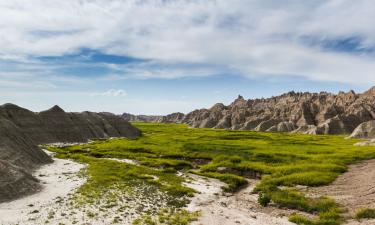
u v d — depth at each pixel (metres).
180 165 75.25
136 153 91.00
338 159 74.25
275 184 54.69
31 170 60.69
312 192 49.09
